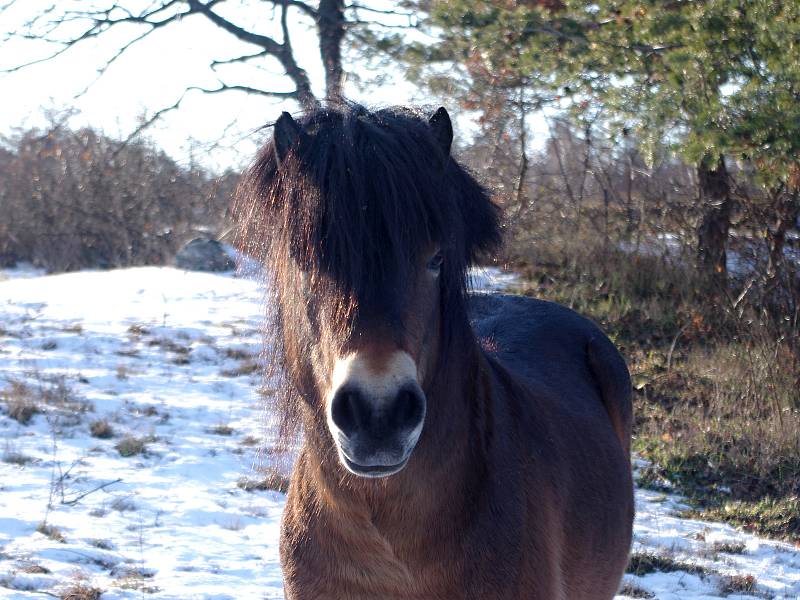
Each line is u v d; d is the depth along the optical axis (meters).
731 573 5.43
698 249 10.96
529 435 2.76
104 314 11.67
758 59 8.58
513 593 2.45
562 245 12.02
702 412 8.51
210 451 7.20
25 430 7.39
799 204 9.83
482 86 12.29
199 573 4.80
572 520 2.90
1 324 11.11
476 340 2.58
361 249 2.06
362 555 2.41
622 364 4.10
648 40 9.23
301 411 2.52
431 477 2.31
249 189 2.49
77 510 5.71
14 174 18.75
